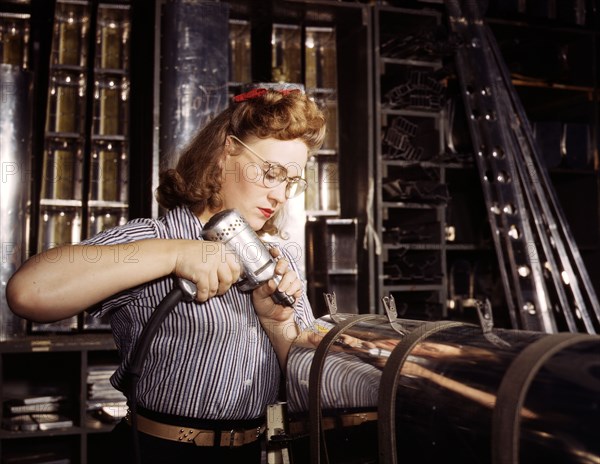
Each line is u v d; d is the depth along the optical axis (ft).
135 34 10.80
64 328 9.71
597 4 12.20
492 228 10.11
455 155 10.44
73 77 10.28
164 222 3.71
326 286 10.15
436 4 11.23
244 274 3.36
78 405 8.74
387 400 2.34
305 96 3.68
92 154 10.27
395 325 2.71
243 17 10.77
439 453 2.12
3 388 9.77
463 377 2.10
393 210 11.12
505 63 11.71
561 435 1.76
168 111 9.50
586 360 1.86
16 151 9.40
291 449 3.21
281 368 3.78
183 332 3.46
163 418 3.54
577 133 12.00
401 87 10.43
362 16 10.57
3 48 10.36
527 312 9.77
